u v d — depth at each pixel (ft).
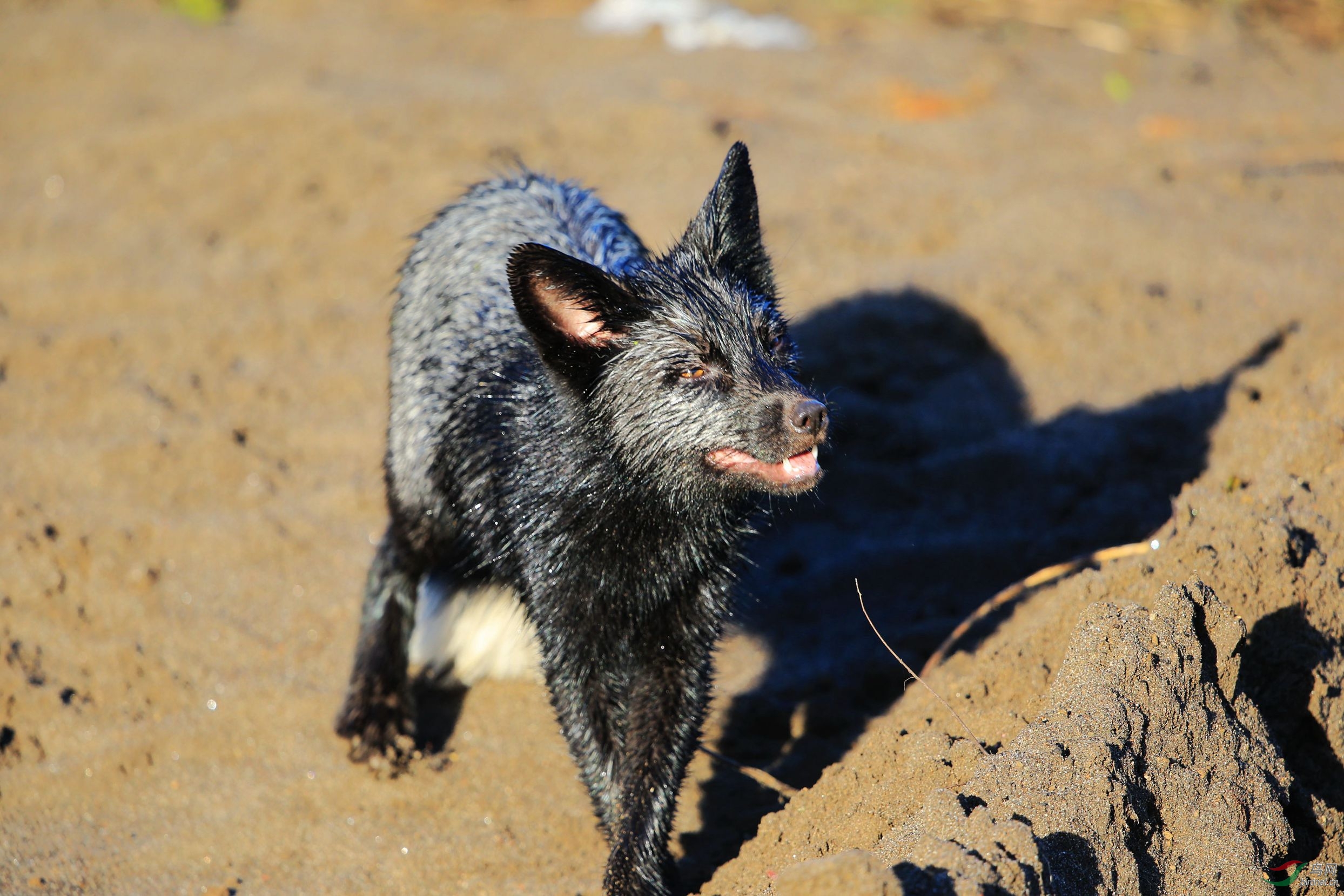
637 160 70.54
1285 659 29.86
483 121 75.20
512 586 32.86
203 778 34.22
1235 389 45.88
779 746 35.04
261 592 41.34
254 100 77.77
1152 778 24.73
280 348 55.57
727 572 31.86
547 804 33.12
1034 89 80.89
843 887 20.08
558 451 30.53
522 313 28.53
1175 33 92.53
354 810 33.14
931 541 42.83
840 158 70.59
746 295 30.66
